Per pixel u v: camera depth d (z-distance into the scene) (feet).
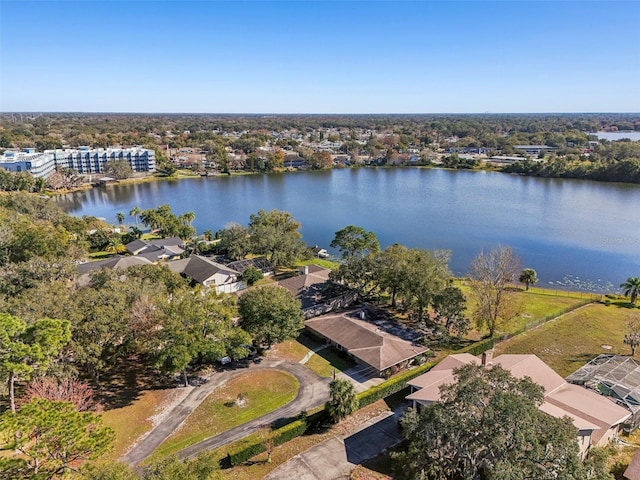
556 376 134.62
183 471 78.84
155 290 160.15
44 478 73.05
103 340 134.21
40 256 205.46
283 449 114.32
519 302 205.67
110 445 81.20
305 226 398.01
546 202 483.10
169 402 133.90
